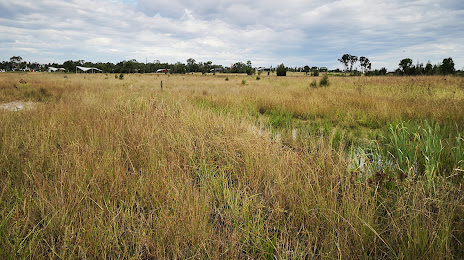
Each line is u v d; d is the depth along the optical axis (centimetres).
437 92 1352
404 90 1587
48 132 526
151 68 11538
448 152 439
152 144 459
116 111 745
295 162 382
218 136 536
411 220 249
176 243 223
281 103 1091
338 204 291
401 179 350
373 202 286
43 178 346
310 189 322
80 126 576
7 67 12206
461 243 231
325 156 414
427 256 217
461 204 266
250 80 3506
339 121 827
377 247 240
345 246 225
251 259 233
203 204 285
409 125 647
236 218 278
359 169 368
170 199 294
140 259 224
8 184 329
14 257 211
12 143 461
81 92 1371
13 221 260
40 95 1377
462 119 715
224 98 1207
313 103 1055
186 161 433
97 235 239
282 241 249
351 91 1555
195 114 709
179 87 1936
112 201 305
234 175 401
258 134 558
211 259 219
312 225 265
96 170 354
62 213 261
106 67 9806
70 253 225
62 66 11806
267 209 311
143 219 263
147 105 804
